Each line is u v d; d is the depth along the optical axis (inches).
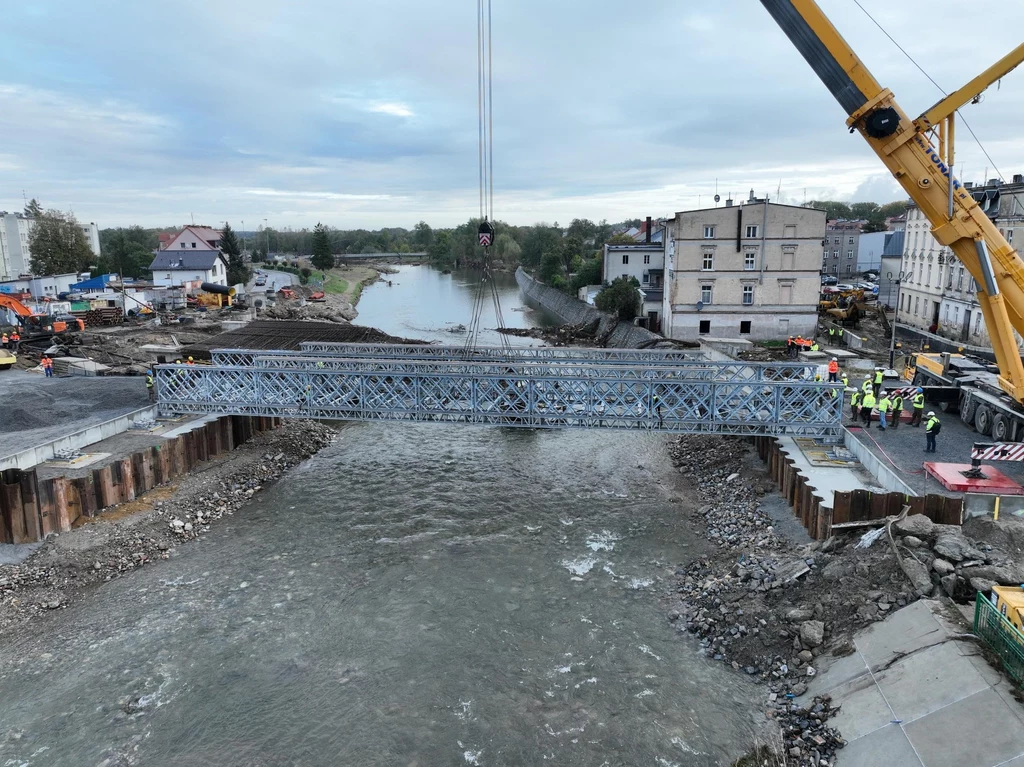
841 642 706.2
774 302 2169.0
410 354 1529.3
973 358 1509.6
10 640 801.6
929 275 2225.6
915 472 927.7
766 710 668.7
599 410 1125.1
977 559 710.5
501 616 850.1
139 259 4365.2
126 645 795.4
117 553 975.0
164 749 647.8
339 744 652.7
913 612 678.5
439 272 7219.5
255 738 661.3
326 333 2119.8
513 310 3956.7
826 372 1455.5
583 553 1000.2
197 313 2792.8
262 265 6328.7
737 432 1106.7
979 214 868.0
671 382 1100.5
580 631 815.1
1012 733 528.4
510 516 1131.3
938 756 542.3
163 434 1248.2
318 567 971.9
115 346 2012.8
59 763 631.2
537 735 657.6
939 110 839.1
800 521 973.8
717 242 2130.9
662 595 884.6
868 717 609.3
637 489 1235.9
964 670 589.3
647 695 703.7
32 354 1891.0
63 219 3993.6
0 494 954.1
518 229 7519.7
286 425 1581.0
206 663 766.5
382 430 1640.0
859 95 860.0
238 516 1140.5
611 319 2748.5
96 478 1050.1
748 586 839.7
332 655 781.3
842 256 4421.8
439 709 695.7
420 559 992.2
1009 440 1020.5
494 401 1151.0
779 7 856.9
